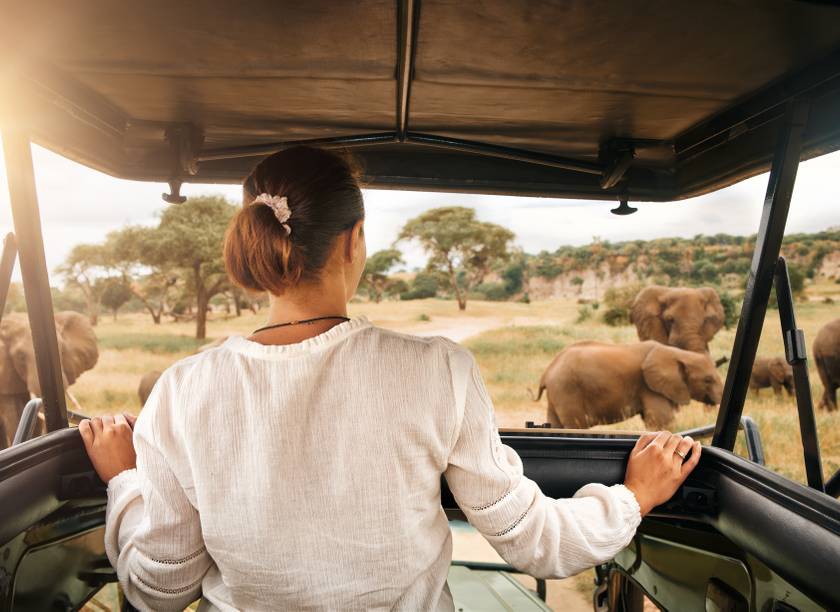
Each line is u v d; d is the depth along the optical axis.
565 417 11.30
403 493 0.79
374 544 0.78
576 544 0.88
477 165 1.58
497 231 30.48
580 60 1.04
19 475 1.08
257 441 0.78
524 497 0.84
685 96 1.20
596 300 29.05
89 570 1.39
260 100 1.24
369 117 1.35
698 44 0.98
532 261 31.75
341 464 0.77
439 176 1.57
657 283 29.73
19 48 1.00
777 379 13.02
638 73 1.10
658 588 1.47
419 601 0.82
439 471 0.82
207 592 0.86
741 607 1.20
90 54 1.03
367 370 0.79
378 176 1.56
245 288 0.83
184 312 26.17
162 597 0.87
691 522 1.33
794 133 1.11
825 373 12.23
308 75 1.11
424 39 0.98
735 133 1.29
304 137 1.49
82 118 1.20
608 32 0.94
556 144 1.52
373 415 0.78
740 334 1.24
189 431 0.80
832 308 20.69
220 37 0.96
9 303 21.86
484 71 1.09
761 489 1.08
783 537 0.99
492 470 0.82
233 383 0.80
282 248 0.79
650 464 1.14
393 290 31.72
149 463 0.84
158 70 1.10
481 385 0.84
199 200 24.08
